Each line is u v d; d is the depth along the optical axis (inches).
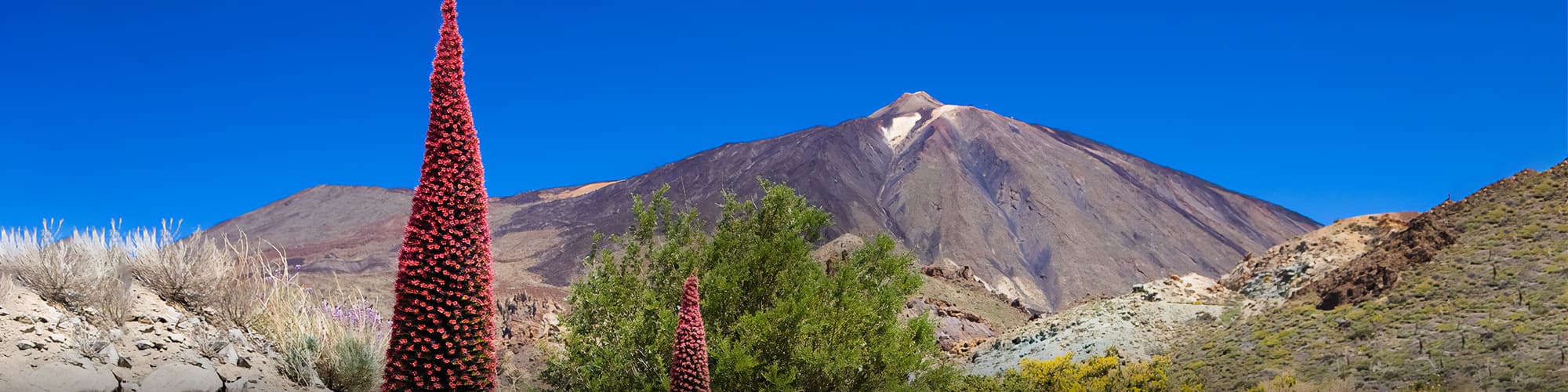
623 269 848.9
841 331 783.1
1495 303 1761.8
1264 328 2064.5
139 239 614.5
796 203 891.4
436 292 468.1
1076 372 1860.2
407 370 464.1
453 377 465.1
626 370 788.0
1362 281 2092.8
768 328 744.3
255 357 557.9
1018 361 2229.3
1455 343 1636.3
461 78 486.0
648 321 791.7
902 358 772.6
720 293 786.8
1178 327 2266.2
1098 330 2265.0
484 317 479.2
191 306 594.6
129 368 487.5
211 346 541.0
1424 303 1879.9
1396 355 1674.5
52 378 441.1
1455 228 2236.7
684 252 856.9
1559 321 1579.7
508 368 813.9
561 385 810.2
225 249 652.1
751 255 821.9
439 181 475.8
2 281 511.2
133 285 588.7
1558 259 1863.9
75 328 501.4
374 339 608.1
